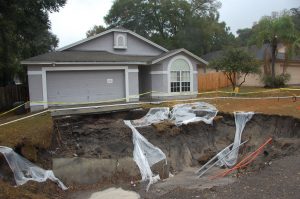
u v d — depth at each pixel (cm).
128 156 1374
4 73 2919
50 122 1502
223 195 820
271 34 3014
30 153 1168
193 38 5112
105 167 1265
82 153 1329
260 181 904
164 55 2447
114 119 1772
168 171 1388
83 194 1110
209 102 2128
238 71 2519
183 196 854
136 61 2348
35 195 909
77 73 2183
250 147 1527
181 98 2469
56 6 2344
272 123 1581
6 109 2278
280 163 1060
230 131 1634
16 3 2100
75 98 2181
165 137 1526
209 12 5625
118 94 2341
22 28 2325
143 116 1855
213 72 3697
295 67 3538
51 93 2102
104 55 2417
